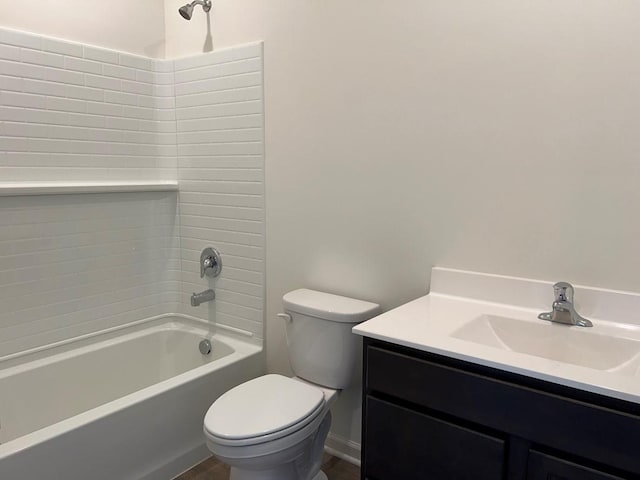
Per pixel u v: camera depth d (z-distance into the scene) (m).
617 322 1.41
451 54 1.63
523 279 1.57
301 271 2.17
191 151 2.48
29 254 2.07
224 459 1.53
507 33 1.51
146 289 2.56
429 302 1.66
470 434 1.21
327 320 1.84
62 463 1.61
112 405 1.77
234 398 1.68
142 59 2.43
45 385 2.12
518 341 1.48
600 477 1.04
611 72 1.36
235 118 2.29
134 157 2.45
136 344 2.47
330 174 2.00
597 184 1.42
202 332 2.55
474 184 1.64
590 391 1.04
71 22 2.16
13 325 2.04
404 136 1.77
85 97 2.23
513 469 1.17
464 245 1.68
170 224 2.61
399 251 1.85
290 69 2.07
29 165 2.06
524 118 1.51
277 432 1.51
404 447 1.35
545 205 1.51
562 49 1.42
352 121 1.90
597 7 1.36
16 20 1.99
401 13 1.72
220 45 2.30
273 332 2.33
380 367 1.37
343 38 1.88
